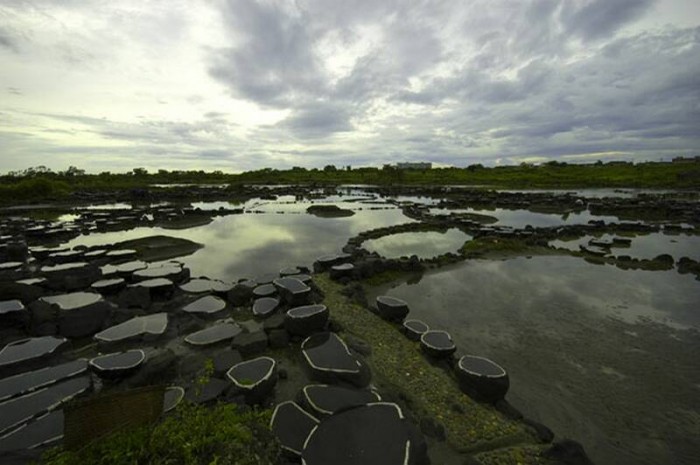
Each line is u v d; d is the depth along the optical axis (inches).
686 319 422.3
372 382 273.0
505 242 776.9
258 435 161.9
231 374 251.0
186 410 163.0
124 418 135.7
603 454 219.9
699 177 2630.4
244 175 3944.4
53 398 228.7
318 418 206.1
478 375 257.6
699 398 276.1
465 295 498.0
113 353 296.4
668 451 223.5
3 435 193.6
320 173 4340.6
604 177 3102.9
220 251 732.0
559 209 1433.3
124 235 902.4
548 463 198.4
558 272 607.5
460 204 1592.0
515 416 245.4
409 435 163.6
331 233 932.6
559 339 369.7
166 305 416.8
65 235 864.9
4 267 552.4
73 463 118.8
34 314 354.3
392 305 394.0
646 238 912.9
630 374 307.7
